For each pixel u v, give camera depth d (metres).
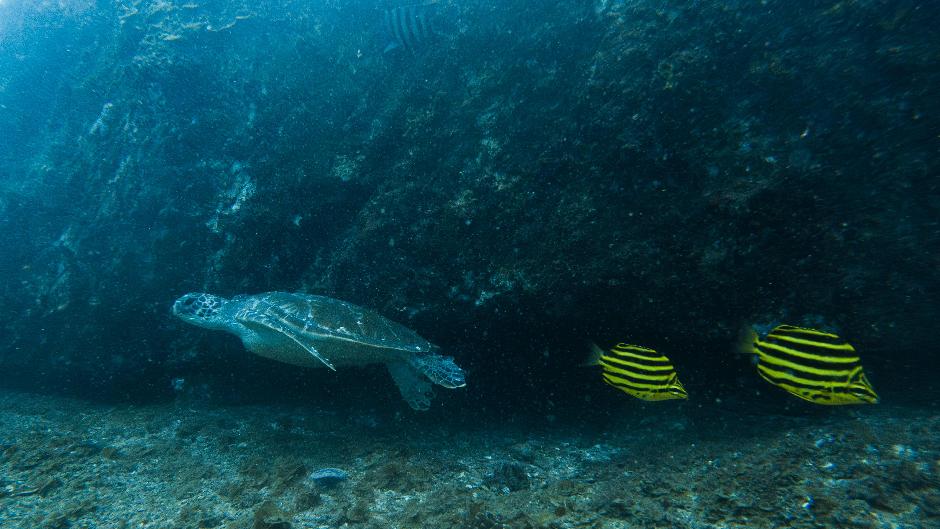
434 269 1.73
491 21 1.82
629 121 1.49
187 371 2.01
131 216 1.93
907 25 1.26
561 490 1.36
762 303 1.41
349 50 1.97
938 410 1.35
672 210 1.45
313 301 1.67
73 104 2.20
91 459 1.54
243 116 1.96
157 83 1.92
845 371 0.98
